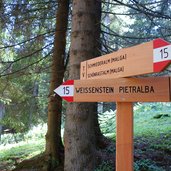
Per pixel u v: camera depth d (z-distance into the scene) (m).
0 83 9.45
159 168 6.93
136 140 9.72
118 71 3.33
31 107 10.18
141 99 3.14
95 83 3.43
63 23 8.06
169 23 11.12
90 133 5.36
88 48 5.45
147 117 15.22
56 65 7.94
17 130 11.42
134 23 14.09
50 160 7.43
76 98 3.53
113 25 14.30
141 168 6.96
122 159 3.18
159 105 17.89
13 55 9.38
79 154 5.26
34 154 9.65
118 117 3.26
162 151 8.34
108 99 3.33
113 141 8.96
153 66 2.88
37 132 16.69
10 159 9.53
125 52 3.25
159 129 11.56
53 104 7.86
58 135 7.79
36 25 8.98
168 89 3.01
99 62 3.66
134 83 3.19
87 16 5.50
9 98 9.95
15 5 8.59
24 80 9.92
